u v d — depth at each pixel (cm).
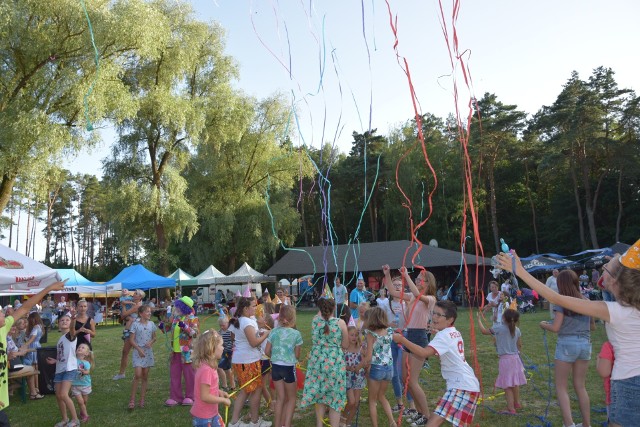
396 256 3111
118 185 2692
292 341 529
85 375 641
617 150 3909
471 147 4144
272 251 3197
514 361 596
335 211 4497
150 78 2553
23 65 1806
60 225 7994
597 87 4153
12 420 668
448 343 406
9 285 856
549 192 4750
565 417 472
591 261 2453
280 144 3142
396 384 616
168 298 2644
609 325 296
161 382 905
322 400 493
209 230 3039
